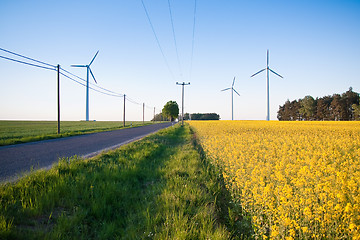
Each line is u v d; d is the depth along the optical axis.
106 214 4.62
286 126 32.69
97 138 20.92
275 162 7.78
